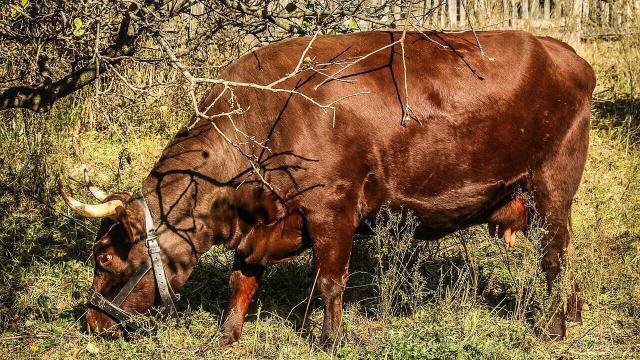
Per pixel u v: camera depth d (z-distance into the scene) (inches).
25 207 424.5
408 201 310.2
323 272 304.2
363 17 327.0
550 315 319.9
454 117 305.1
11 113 463.2
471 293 346.6
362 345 306.7
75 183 447.8
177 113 523.5
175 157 303.6
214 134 303.3
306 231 305.6
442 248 388.8
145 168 476.7
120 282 301.0
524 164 317.7
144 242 298.4
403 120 299.9
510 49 315.9
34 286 349.4
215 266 381.4
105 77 376.5
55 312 336.8
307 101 295.9
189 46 418.6
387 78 303.3
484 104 306.7
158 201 299.4
